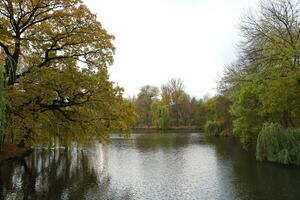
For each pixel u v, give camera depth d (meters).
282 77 27.80
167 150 40.28
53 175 23.81
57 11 22.08
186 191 18.72
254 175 22.70
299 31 28.28
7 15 21.67
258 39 30.38
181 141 54.66
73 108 23.94
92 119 23.77
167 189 19.28
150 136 69.19
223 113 65.62
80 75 21.97
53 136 26.58
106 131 24.73
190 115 104.38
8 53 21.50
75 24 22.52
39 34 22.33
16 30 21.70
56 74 20.80
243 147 40.00
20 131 21.39
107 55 23.67
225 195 17.61
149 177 22.92
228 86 49.81
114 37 23.73
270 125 28.19
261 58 29.94
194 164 28.52
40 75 20.42
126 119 25.14
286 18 28.78
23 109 20.67
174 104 106.25
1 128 16.47
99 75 22.69
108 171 25.50
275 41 28.61
